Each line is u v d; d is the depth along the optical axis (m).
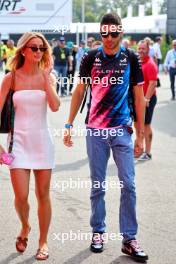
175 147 12.69
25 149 5.88
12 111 5.88
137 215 7.47
